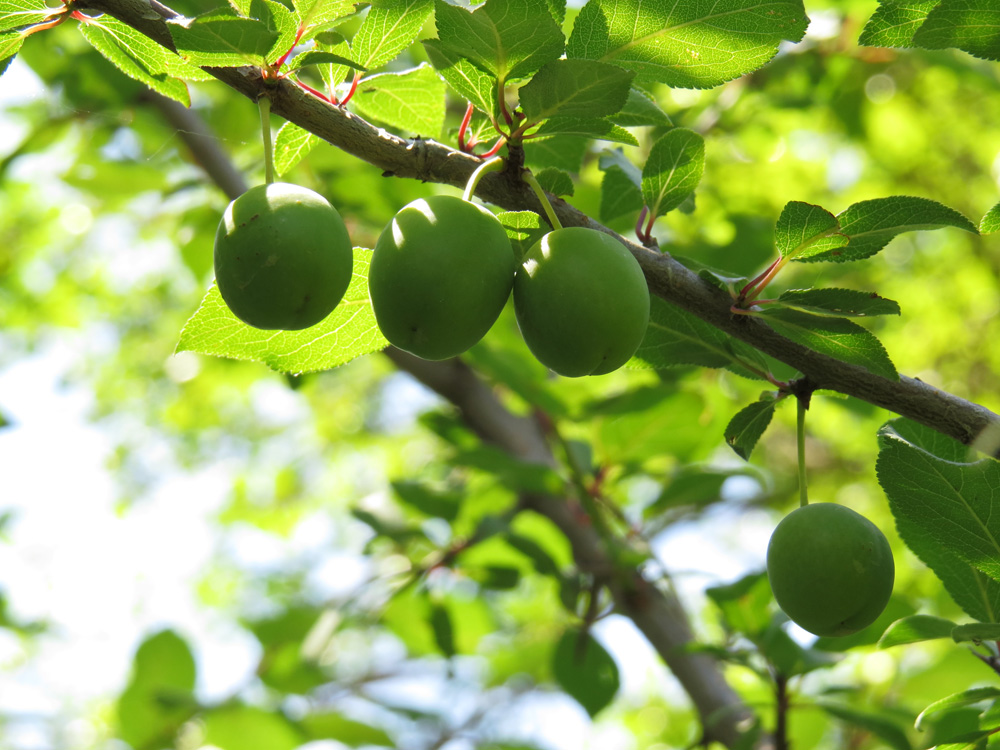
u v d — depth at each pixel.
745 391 5.15
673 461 4.16
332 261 1.44
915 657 3.66
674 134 1.77
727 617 2.75
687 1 1.56
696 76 1.70
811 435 7.91
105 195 4.58
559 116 1.58
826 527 1.61
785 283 4.31
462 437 3.92
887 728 2.50
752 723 2.69
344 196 3.94
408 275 1.40
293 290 1.42
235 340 1.79
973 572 1.84
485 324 1.45
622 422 3.39
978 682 3.13
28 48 3.82
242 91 1.61
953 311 8.84
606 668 3.24
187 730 3.78
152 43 1.72
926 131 7.62
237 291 1.43
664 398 3.26
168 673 3.82
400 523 3.47
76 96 3.91
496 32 1.47
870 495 8.38
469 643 4.41
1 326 8.15
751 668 2.58
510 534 3.25
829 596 1.58
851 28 4.70
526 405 4.02
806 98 4.81
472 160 1.68
